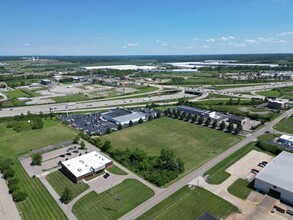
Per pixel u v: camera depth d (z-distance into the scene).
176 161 87.00
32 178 84.25
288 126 133.00
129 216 64.12
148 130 131.88
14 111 174.38
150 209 66.62
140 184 79.19
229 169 87.56
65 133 128.38
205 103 188.75
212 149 105.25
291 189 69.56
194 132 127.50
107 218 63.59
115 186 78.25
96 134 125.81
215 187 76.56
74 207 68.38
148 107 181.62
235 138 117.44
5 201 71.56
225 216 63.34
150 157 95.50
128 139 119.00
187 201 69.75
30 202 70.94
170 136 122.06
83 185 79.38
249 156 97.56
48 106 188.50
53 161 96.94
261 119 143.25
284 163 84.50
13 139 121.00
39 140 119.06
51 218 64.06
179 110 167.75
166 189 76.12
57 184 80.38
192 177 82.75
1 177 85.62
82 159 92.25
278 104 167.50
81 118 154.88
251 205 67.81
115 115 152.38
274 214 64.25
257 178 74.94
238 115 155.12
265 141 112.50
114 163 94.12
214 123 133.12
